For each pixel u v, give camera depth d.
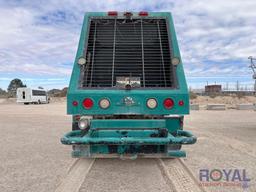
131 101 5.75
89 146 5.67
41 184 5.29
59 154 7.84
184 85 5.85
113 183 5.33
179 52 6.32
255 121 17.58
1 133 12.17
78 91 5.81
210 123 16.28
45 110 31.98
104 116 5.89
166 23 6.84
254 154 7.72
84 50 6.36
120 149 5.69
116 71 6.37
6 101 69.25
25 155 7.71
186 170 6.16
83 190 4.96
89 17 6.90
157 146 5.69
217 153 7.85
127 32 6.79
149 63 6.42
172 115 5.94
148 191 4.90
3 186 5.18
